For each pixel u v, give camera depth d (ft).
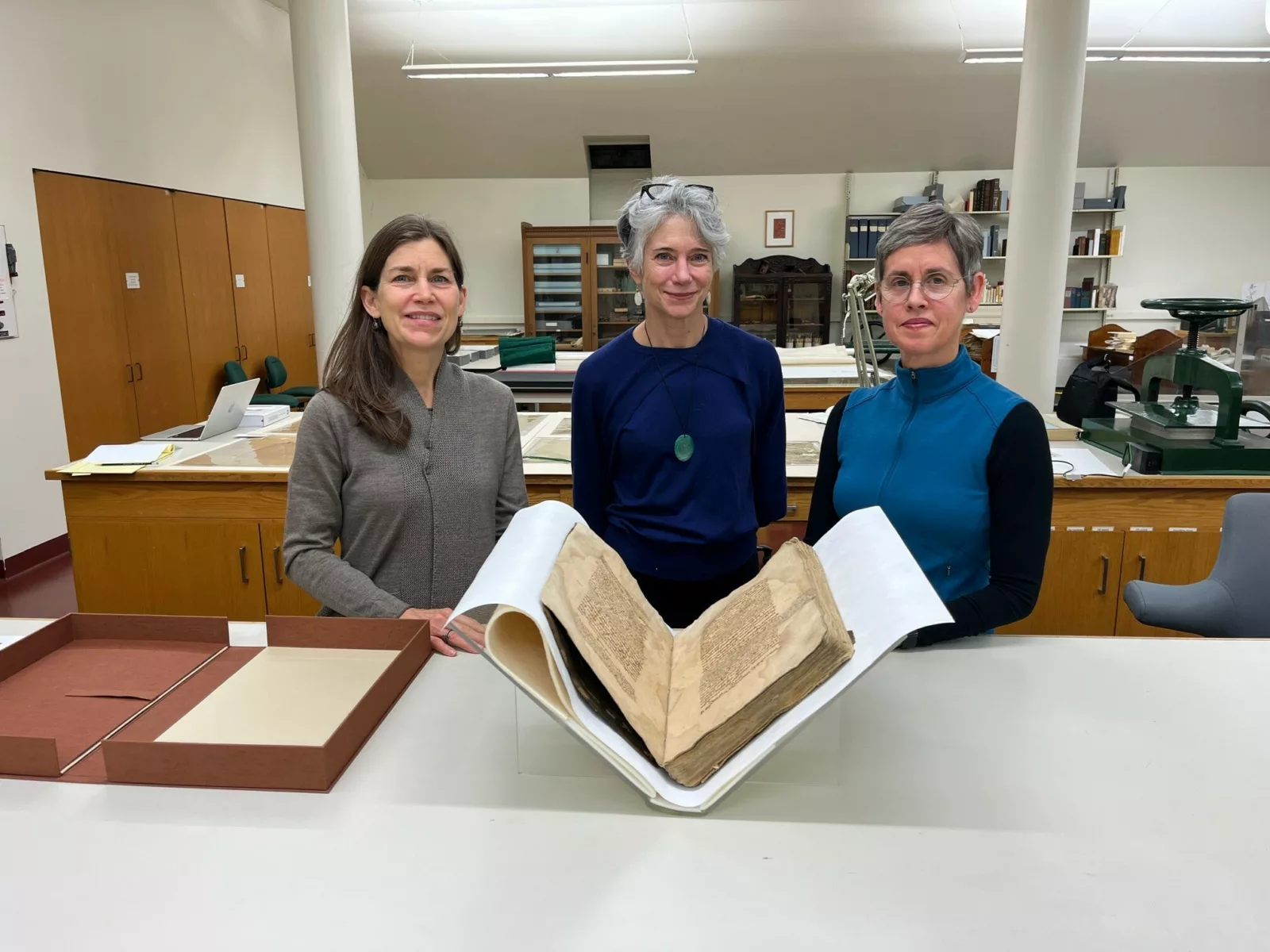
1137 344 20.66
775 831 2.42
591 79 22.47
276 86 21.36
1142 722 3.00
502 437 4.97
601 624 2.74
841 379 13.55
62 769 2.70
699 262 4.36
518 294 27.45
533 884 2.21
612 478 4.92
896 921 2.08
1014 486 3.92
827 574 2.97
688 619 4.77
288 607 8.28
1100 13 19.98
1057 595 7.84
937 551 4.15
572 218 26.86
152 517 8.23
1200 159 24.62
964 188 25.89
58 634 3.55
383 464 4.56
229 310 19.44
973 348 22.22
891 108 23.36
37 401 13.61
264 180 20.88
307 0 12.19
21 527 13.33
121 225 15.66
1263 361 16.83
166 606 8.42
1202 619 5.03
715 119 24.06
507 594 2.38
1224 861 2.28
